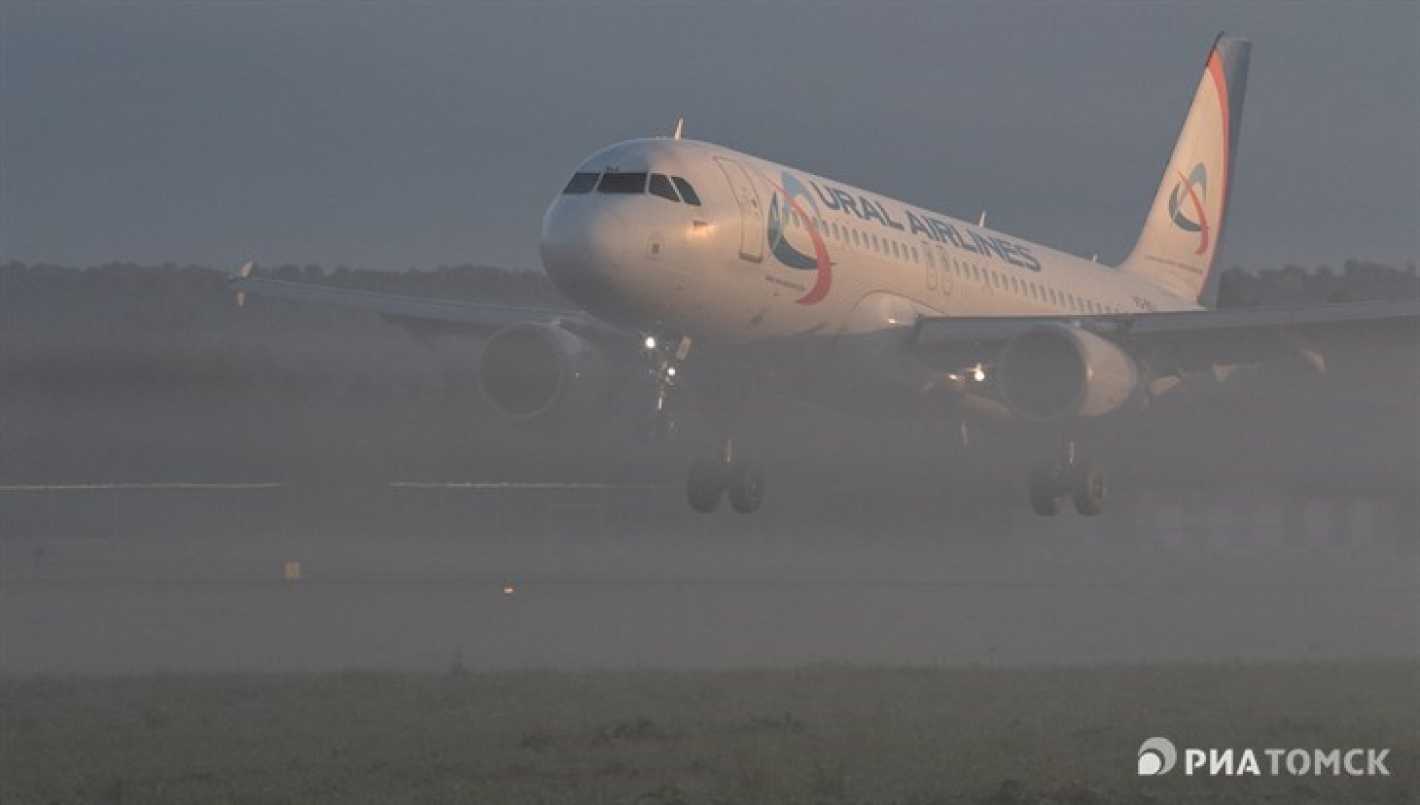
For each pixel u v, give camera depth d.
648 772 49.16
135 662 77.25
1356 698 61.97
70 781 48.84
